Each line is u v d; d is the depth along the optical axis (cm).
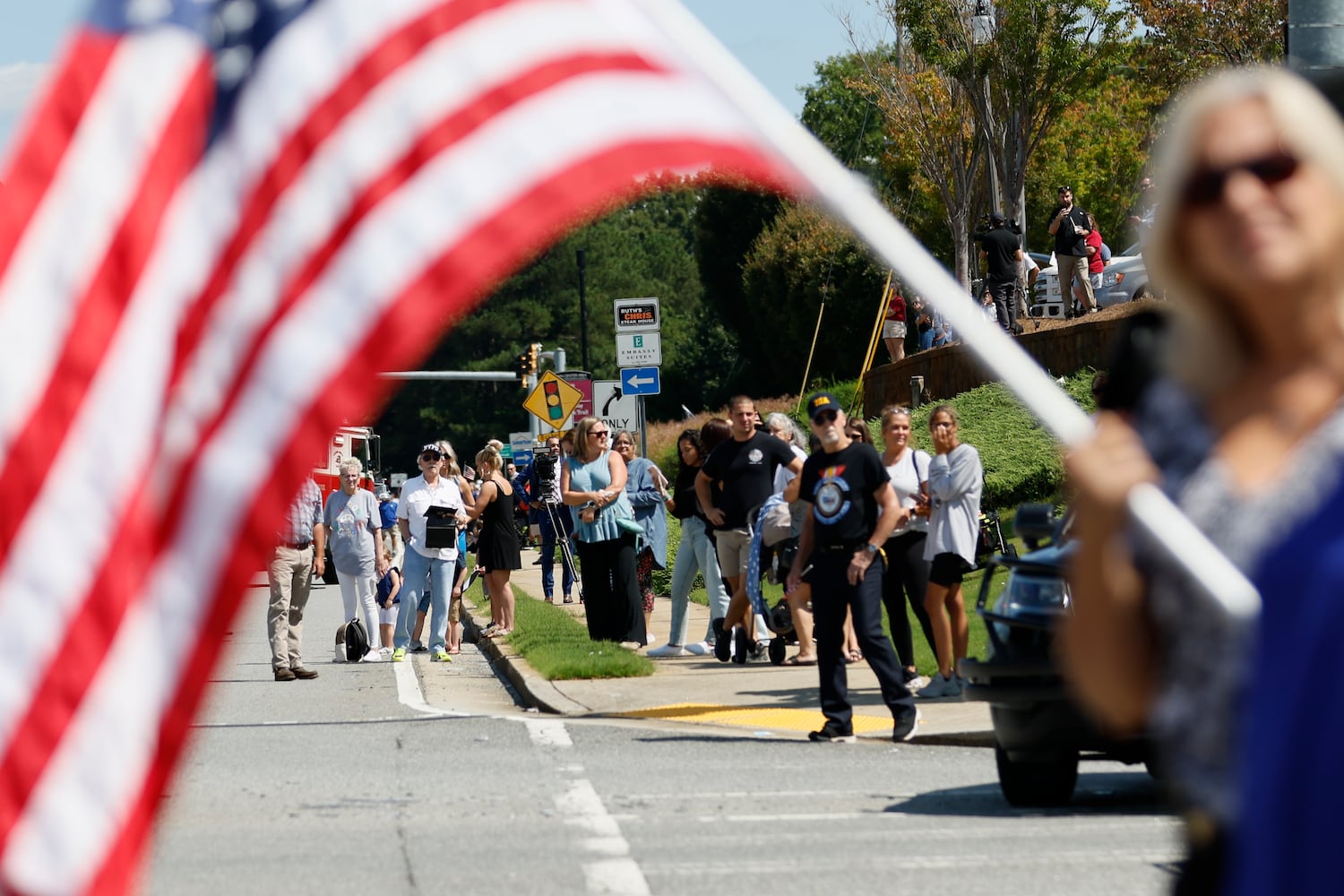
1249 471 732
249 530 858
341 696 4409
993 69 10656
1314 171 725
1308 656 672
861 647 3306
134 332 852
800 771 2978
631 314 7319
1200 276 748
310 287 875
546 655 4675
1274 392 741
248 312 871
